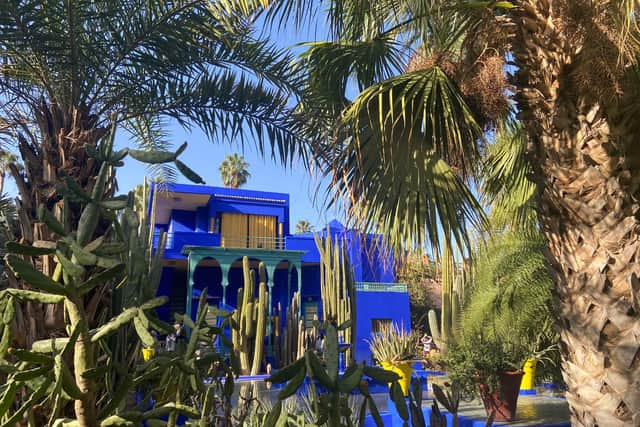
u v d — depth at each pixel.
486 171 5.91
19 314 2.60
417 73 4.06
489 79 3.55
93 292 2.33
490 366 5.77
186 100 4.74
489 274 7.29
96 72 4.02
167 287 18.61
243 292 12.64
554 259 3.25
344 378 1.14
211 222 19.38
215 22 4.35
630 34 3.13
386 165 4.00
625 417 2.73
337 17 4.42
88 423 1.07
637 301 2.82
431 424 1.47
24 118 4.35
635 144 3.10
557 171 3.17
